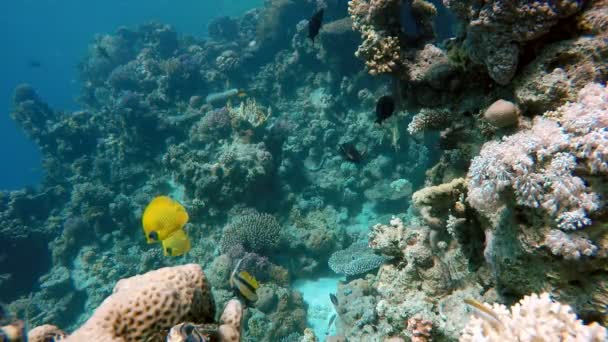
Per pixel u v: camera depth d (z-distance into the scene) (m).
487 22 3.50
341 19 13.96
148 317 1.74
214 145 13.36
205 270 10.31
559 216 2.32
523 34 3.43
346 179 12.17
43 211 15.93
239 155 11.41
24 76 77.00
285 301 8.72
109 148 16.36
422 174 11.09
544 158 2.52
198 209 11.20
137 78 19.83
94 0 80.00
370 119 12.73
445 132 4.86
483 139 4.41
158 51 22.70
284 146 13.16
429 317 3.42
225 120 13.38
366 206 11.91
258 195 11.48
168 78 17.30
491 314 2.13
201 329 1.68
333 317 7.50
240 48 20.95
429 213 4.41
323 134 13.35
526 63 3.82
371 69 5.45
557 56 3.44
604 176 2.33
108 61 24.56
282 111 15.70
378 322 5.59
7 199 15.88
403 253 4.86
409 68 5.20
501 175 2.59
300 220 11.26
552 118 3.12
